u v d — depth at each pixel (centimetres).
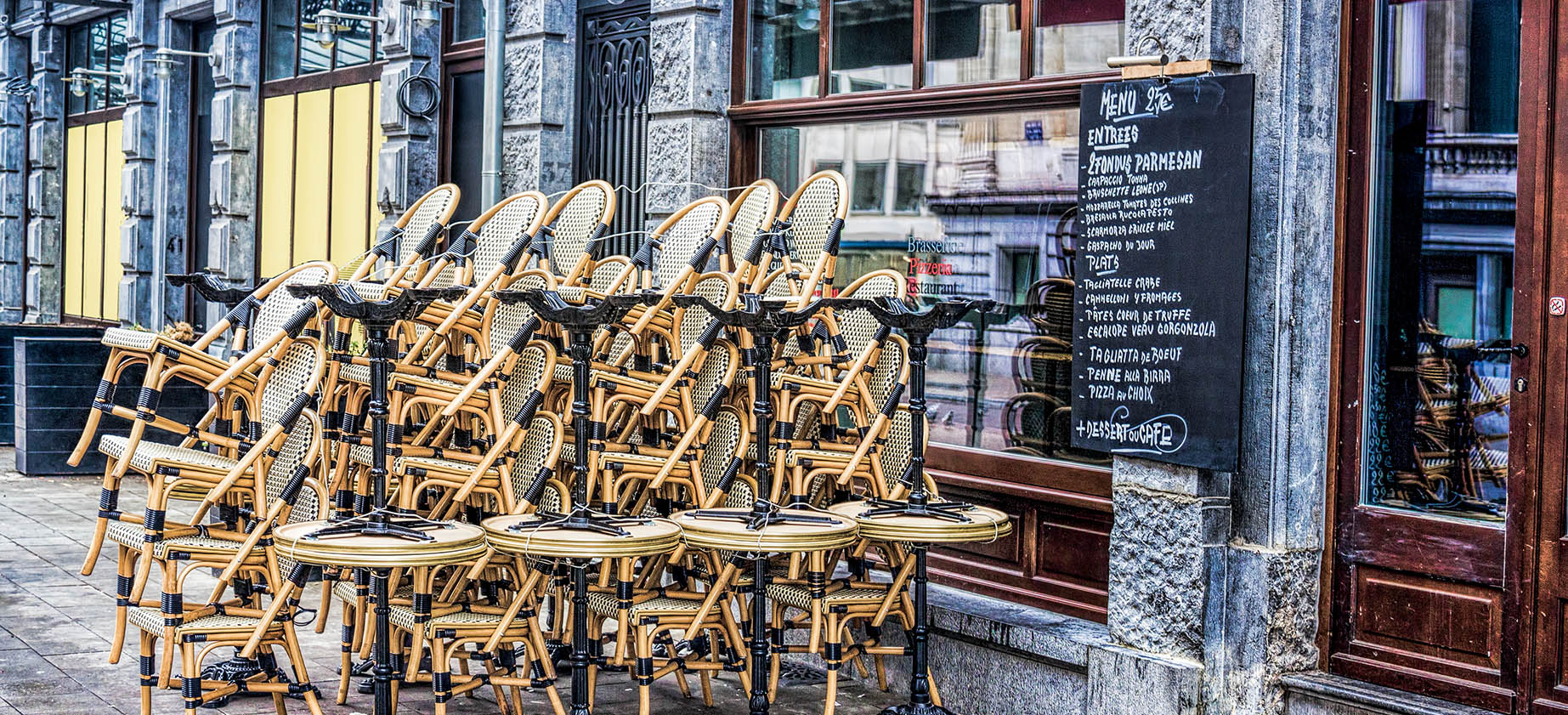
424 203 641
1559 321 442
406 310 473
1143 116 512
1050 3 588
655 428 568
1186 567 502
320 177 1058
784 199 703
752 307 510
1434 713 457
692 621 522
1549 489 444
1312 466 496
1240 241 484
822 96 681
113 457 509
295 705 553
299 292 471
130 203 1301
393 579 526
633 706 566
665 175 729
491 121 815
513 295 480
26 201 1567
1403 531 479
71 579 756
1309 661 500
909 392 654
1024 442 599
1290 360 491
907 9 644
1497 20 462
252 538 494
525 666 529
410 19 914
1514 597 451
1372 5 488
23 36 1562
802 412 560
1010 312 605
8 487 1045
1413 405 482
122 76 1312
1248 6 491
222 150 1175
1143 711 511
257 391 506
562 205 626
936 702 554
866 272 663
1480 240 466
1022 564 595
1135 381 516
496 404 520
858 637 600
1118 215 522
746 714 564
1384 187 488
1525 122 450
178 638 489
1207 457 492
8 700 546
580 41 800
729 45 720
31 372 1092
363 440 541
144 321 1303
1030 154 596
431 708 556
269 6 1143
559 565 534
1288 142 483
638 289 580
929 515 512
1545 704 444
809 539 477
